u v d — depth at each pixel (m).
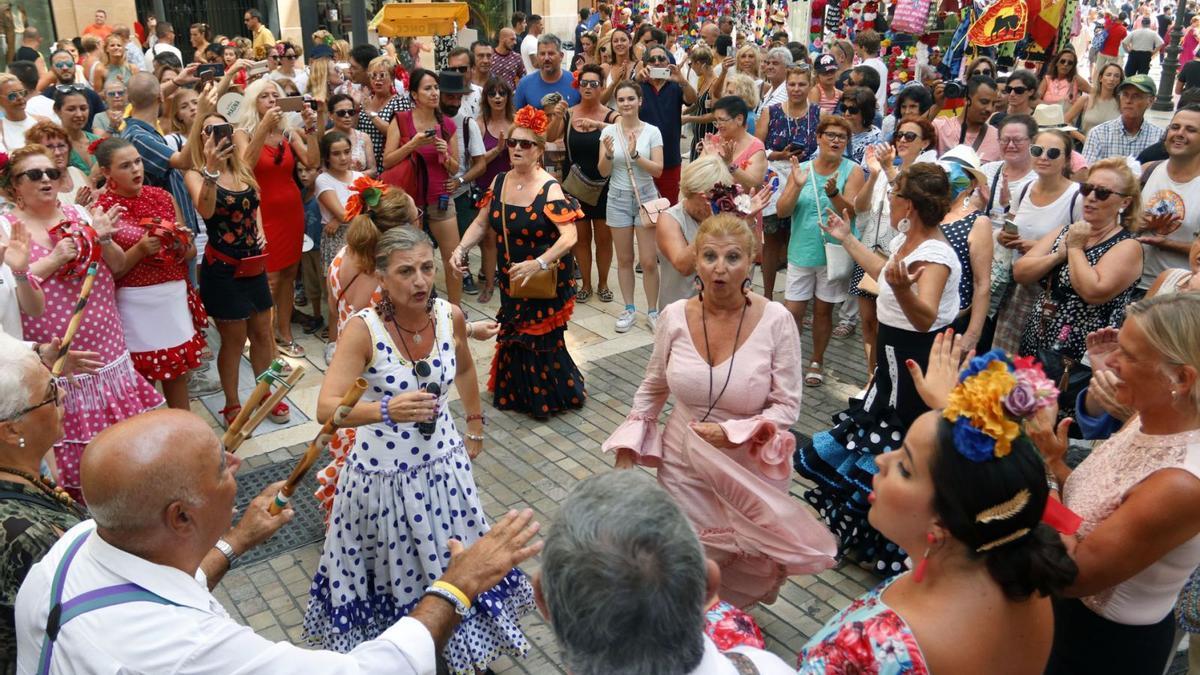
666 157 7.93
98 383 4.36
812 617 3.99
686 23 13.73
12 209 4.46
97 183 5.57
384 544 3.39
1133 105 7.16
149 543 1.88
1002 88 9.02
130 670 1.79
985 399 1.73
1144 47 17.67
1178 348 2.19
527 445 5.54
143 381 4.67
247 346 7.01
